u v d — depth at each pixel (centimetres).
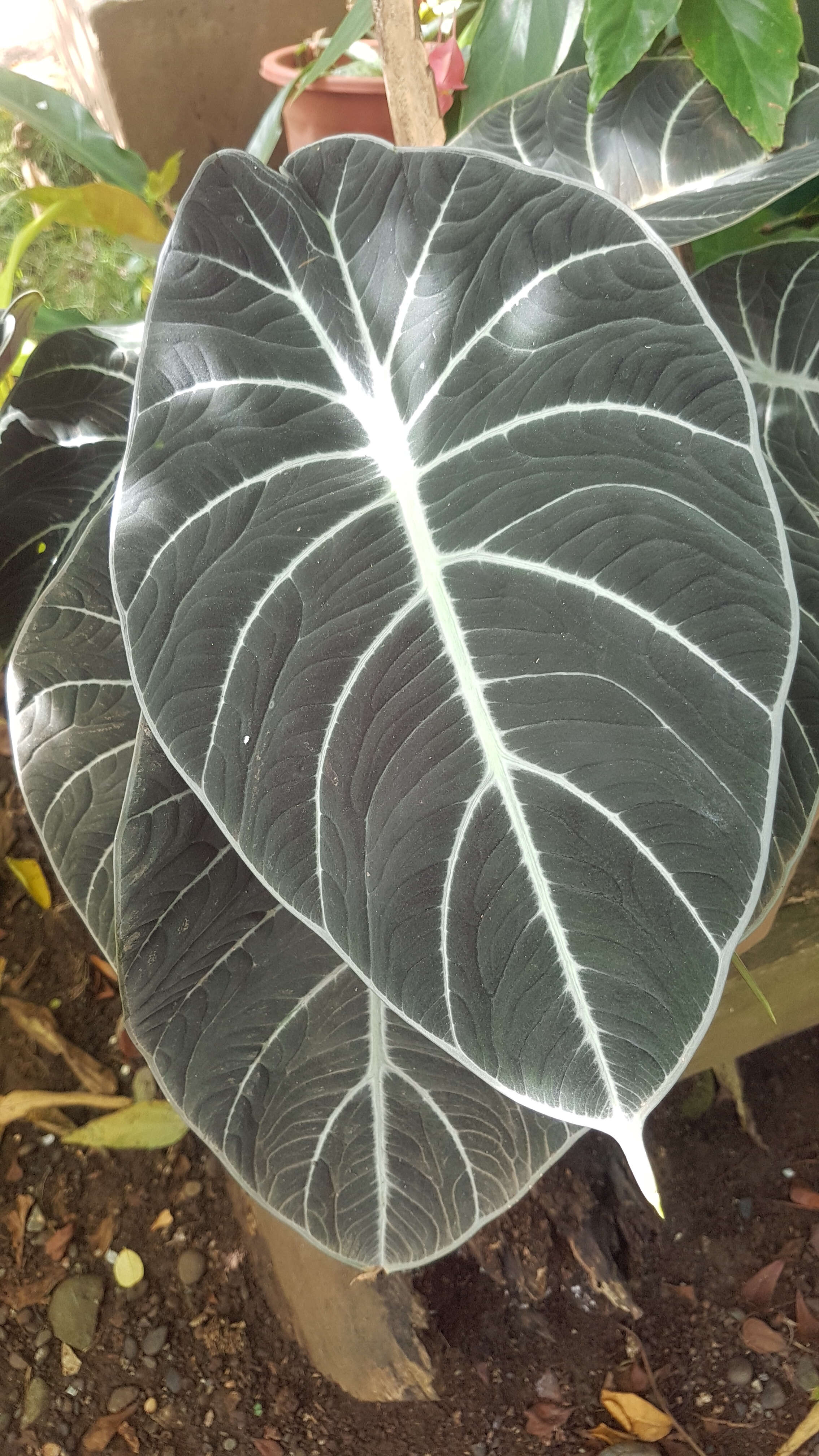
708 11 39
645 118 42
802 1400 52
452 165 28
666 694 25
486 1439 52
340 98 66
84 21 84
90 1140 59
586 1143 57
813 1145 60
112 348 42
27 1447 53
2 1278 58
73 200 47
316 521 27
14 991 68
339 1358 53
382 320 29
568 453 26
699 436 25
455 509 27
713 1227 58
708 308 42
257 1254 57
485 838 25
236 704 26
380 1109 41
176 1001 40
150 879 38
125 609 26
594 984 24
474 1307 55
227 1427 53
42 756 41
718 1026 53
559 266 27
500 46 47
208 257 29
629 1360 54
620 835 24
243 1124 40
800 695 37
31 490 42
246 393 28
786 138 40
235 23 87
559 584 26
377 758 26
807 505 40
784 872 36
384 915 25
